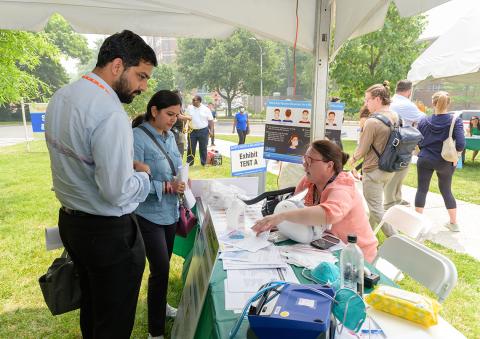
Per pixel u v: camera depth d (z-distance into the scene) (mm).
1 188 6660
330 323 1071
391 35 15328
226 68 40281
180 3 2631
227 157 10250
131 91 1588
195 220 2562
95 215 1561
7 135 19000
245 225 2148
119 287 1674
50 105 1505
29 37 5840
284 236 1990
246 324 1219
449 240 4207
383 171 3518
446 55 5320
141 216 2166
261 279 1523
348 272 1387
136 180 1570
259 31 2766
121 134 1447
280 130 3174
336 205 1863
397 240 1941
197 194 2982
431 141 4207
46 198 5992
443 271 1669
